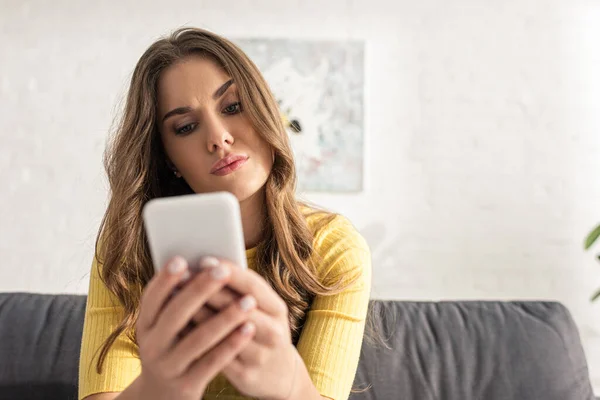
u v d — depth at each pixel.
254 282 0.66
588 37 3.18
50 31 3.19
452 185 3.15
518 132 3.16
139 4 3.20
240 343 0.68
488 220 3.15
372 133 3.17
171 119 1.10
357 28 3.19
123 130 1.18
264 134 1.10
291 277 1.17
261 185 1.12
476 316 1.50
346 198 3.14
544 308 1.54
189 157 1.10
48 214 3.16
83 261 3.14
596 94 3.17
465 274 3.13
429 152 3.16
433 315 1.50
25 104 3.18
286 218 1.17
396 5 3.19
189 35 1.14
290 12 3.19
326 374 1.07
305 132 3.12
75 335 1.44
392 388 1.37
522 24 3.19
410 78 3.17
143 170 1.18
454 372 1.39
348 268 1.18
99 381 1.08
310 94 3.13
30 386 1.37
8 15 3.19
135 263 1.17
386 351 1.42
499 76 3.17
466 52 3.18
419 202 3.15
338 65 3.14
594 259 3.12
